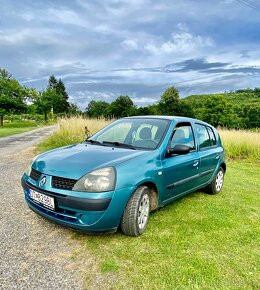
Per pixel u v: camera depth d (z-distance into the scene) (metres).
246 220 4.39
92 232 3.15
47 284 2.56
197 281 2.72
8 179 6.25
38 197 3.36
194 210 4.68
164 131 4.20
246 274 2.89
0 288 2.48
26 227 3.70
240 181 7.47
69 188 3.12
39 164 3.56
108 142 4.30
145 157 3.64
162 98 62.44
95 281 2.63
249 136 13.30
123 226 3.41
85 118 15.34
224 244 3.52
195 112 69.88
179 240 3.54
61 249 3.18
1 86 48.25
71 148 4.09
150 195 3.82
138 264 2.95
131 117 4.96
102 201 3.04
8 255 3.01
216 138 5.76
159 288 2.58
